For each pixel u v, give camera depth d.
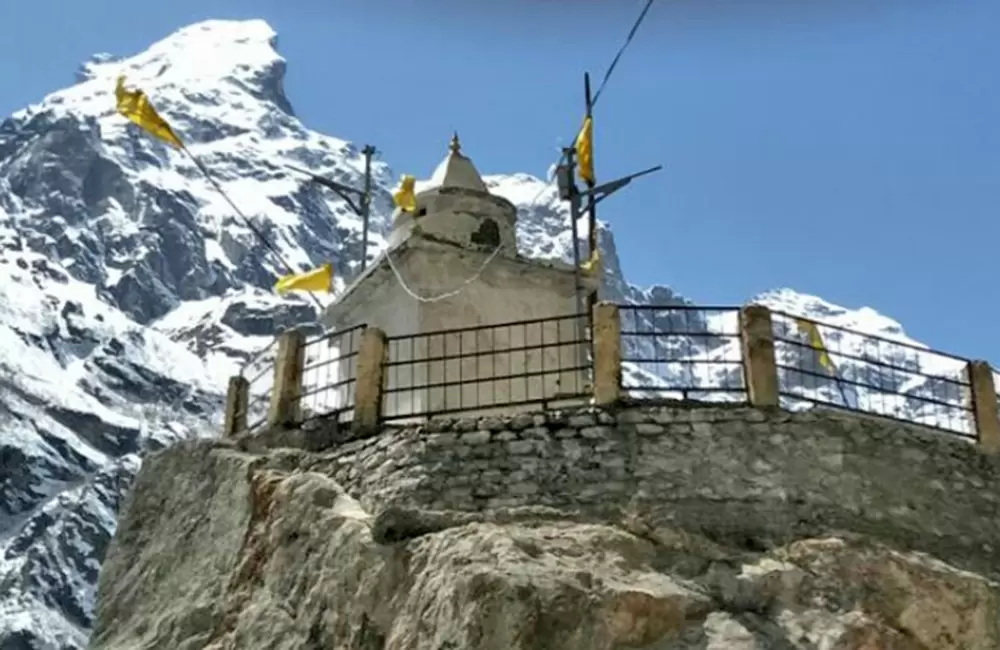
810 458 14.49
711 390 15.11
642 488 14.09
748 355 15.19
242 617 14.80
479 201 21.59
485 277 19.88
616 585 12.31
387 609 13.09
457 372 18.66
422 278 19.53
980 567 14.34
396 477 14.82
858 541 13.55
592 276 20.58
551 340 19.81
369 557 13.61
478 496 14.34
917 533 14.40
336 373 20.17
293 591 14.41
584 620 11.94
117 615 16.95
